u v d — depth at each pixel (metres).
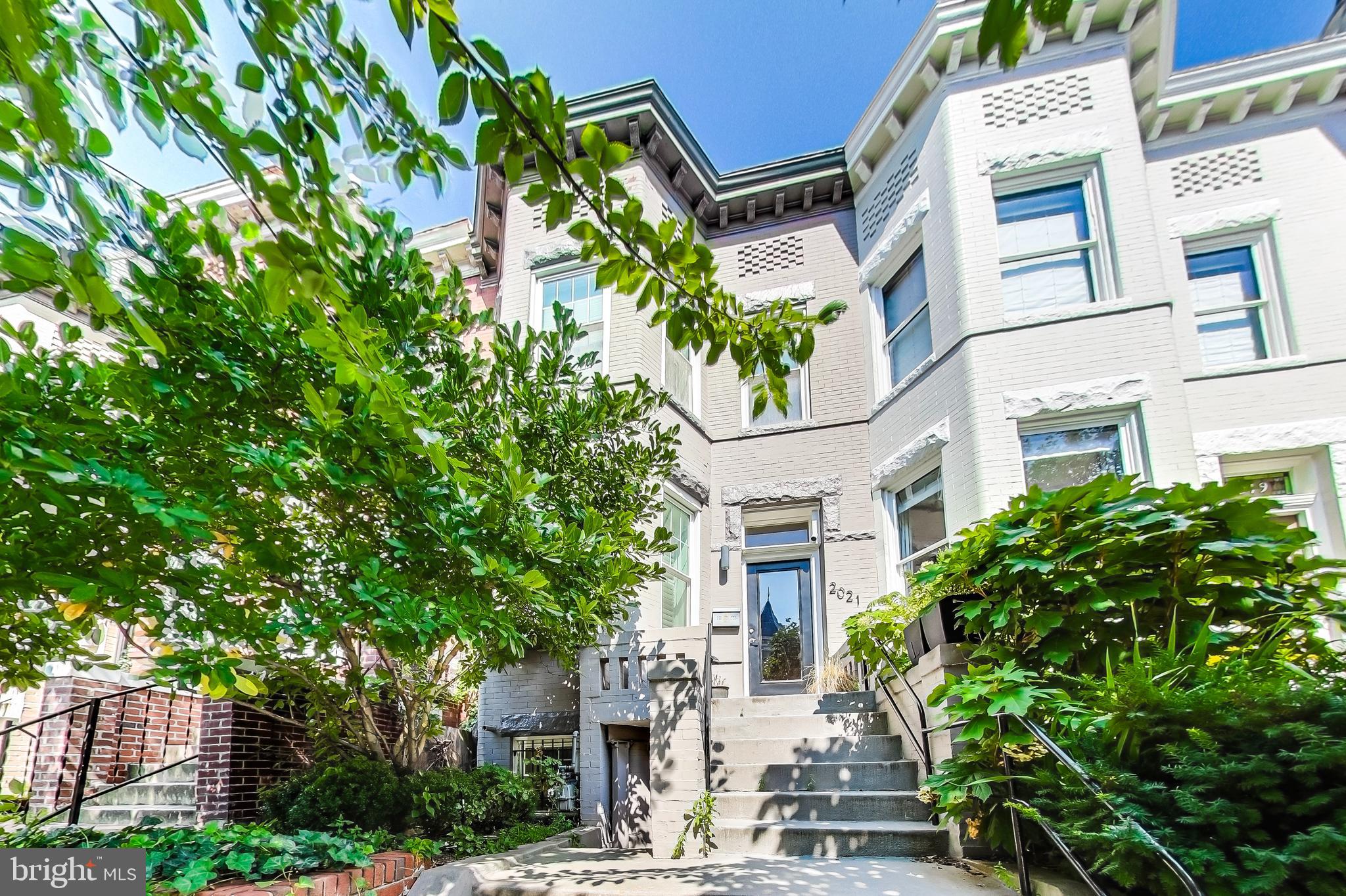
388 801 5.53
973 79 8.37
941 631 5.10
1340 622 4.05
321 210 1.99
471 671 6.41
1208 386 8.09
